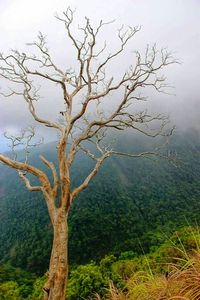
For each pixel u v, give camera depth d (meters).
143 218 139.62
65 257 12.09
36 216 157.25
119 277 21.58
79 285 22.34
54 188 12.79
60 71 14.41
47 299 11.79
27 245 126.00
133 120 14.60
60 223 12.38
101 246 113.25
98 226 122.56
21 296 36.62
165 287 3.59
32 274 70.19
